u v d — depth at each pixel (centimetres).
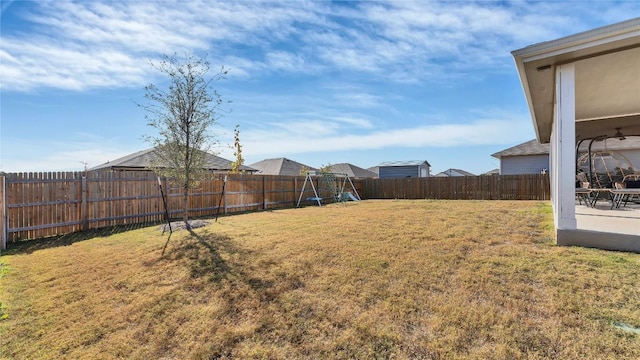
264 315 275
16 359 229
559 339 212
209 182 984
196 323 269
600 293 268
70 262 450
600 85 536
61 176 681
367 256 411
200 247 504
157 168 722
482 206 978
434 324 241
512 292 283
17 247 559
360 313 266
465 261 372
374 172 3338
